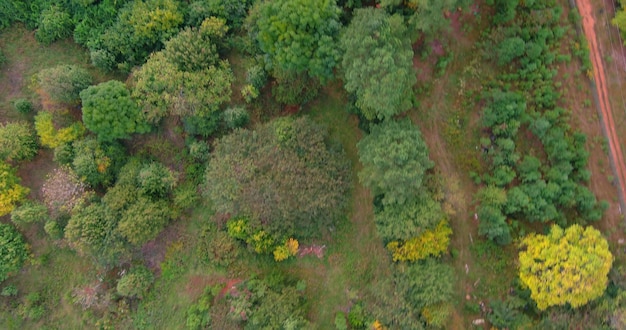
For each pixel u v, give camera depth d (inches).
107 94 1470.2
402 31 1371.8
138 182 1573.6
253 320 1510.8
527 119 1505.9
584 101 1531.7
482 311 1572.3
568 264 1341.0
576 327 1408.7
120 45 1584.6
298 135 1504.7
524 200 1456.7
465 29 1561.3
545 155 1531.7
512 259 1557.6
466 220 1587.1
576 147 1513.3
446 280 1464.1
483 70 1568.7
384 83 1285.7
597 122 1536.7
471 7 1558.8
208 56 1533.0
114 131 1509.6
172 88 1492.4
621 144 1537.9
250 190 1496.1
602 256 1362.0
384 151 1368.1
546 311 1467.8
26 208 1536.7
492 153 1542.8
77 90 1560.0
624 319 1371.8
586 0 1547.7
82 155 1546.5
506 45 1494.8
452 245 1589.6
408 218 1429.6
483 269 1579.7
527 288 1505.9
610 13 1534.2
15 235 1598.2
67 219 1572.3
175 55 1503.4
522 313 1509.6
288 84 1540.4
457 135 1579.7
